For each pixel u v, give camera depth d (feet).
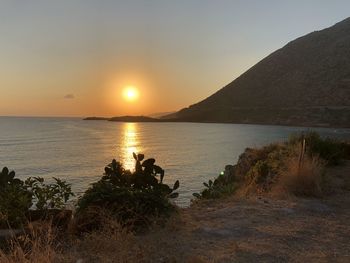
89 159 232.32
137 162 26.35
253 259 18.04
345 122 610.24
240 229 22.49
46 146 329.31
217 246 19.62
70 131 639.76
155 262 17.11
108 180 25.75
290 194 32.32
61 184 23.56
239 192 37.68
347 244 20.77
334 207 29.19
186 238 20.57
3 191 22.09
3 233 18.19
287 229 22.94
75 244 18.72
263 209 27.50
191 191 120.78
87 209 21.48
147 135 518.37
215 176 158.51
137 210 22.18
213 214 25.75
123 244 18.45
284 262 17.92
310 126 625.82
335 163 49.80
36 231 18.12
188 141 391.04
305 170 34.27
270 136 418.51
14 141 391.04
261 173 42.93
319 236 21.99
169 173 168.66
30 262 15.56
